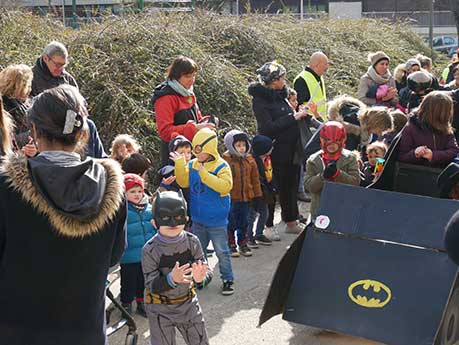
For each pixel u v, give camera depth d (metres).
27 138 4.74
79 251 2.30
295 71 11.59
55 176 2.24
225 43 11.20
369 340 4.05
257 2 40.00
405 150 4.98
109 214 2.36
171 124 5.78
